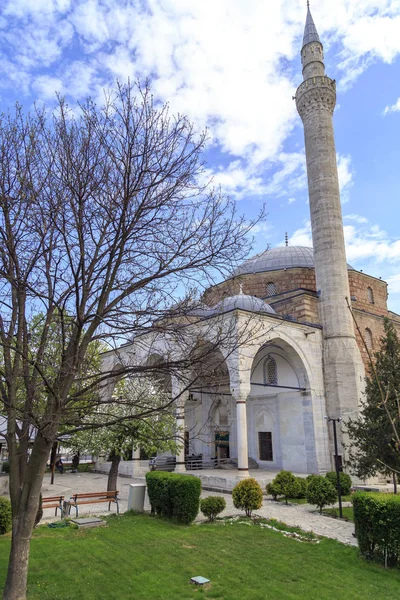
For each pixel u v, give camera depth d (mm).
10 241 6164
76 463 30438
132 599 6965
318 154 27672
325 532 11734
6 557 8766
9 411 6410
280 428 24922
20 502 6391
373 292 32156
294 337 23594
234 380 19719
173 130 7395
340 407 23609
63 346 6379
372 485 21531
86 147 6691
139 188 6656
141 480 23469
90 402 7141
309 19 31156
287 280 31078
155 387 13516
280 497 17578
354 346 25047
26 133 6766
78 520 12148
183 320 8469
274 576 8211
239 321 19875
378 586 7781
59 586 7438
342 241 26578
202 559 9125
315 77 28641
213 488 19938
